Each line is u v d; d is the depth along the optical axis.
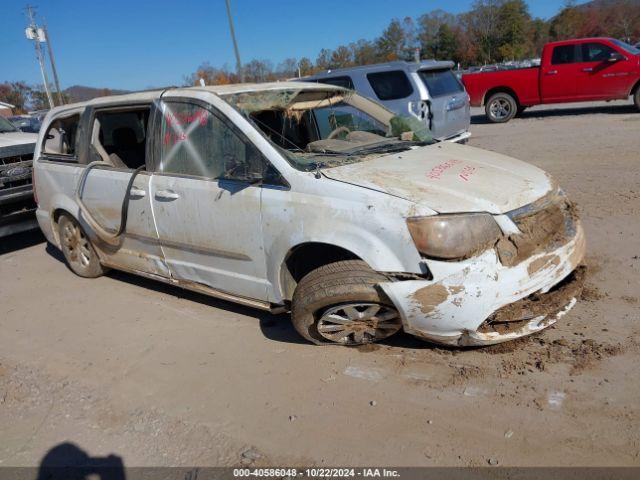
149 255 4.70
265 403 3.32
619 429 2.77
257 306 4.06
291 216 3.52
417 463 2.71
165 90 4.42
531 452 2.70
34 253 7.02
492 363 3.42
